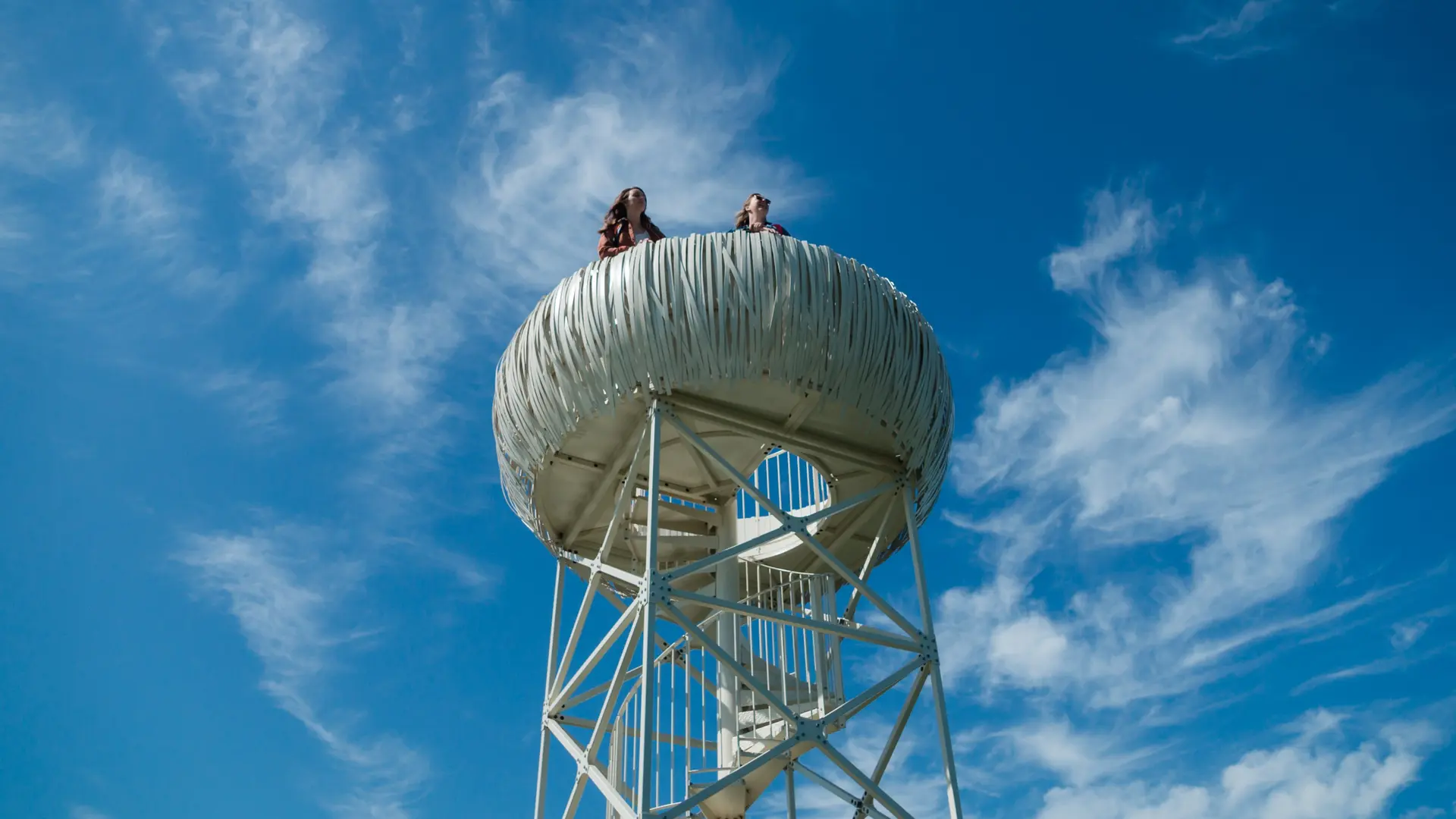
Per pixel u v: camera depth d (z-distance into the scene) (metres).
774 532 13.43
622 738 14.95
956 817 12.42
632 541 16.02
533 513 15.32
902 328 13.97
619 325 13.21
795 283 13.23
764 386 13.38
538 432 14.02
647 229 15.58
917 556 14.23
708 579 16.59
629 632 13.17
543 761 14.40
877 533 15.87
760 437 13.98
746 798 14.54
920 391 14.03
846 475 15.12
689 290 13.16
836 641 14.63
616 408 13.34
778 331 13.03
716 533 16.45
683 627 12.60
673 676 14.89
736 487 16.05
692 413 13.52
